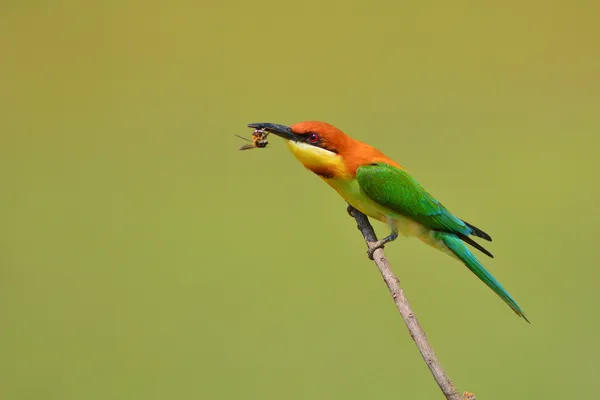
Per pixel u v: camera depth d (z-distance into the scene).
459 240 6.09
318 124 6.07
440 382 5.93
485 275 6.08
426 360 5.94
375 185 6.07
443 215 6.08
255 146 6.09
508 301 6.08
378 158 6.09
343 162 6.08
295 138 6.08
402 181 6.08
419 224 6.09
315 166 6.08
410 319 5.97
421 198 6.08
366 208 6.09
